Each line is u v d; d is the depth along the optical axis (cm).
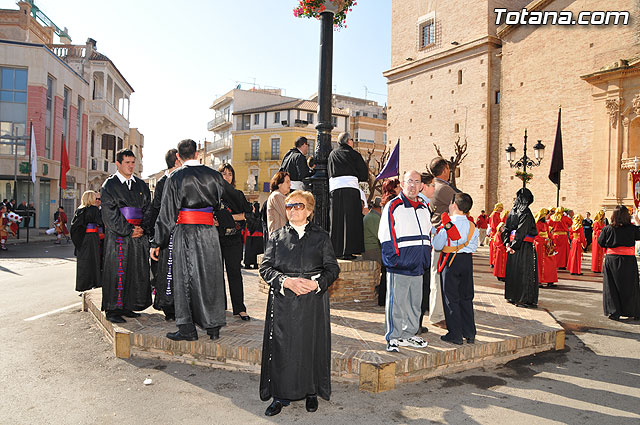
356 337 527
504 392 442
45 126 2988
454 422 377
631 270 755
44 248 2008
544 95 2353
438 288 596
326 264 394
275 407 388
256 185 5812
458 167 2778
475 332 520
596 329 703
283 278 379
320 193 732
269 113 5806
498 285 1057
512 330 578
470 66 2722
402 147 3156
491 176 2628
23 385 446
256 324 581
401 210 479
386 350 479
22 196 3044
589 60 2180
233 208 600
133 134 5306
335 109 5694
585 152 2178
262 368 395
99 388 441
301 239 394
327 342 397
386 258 474
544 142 2348
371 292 729
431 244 523
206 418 381
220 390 439
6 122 2856
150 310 664
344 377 457
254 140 5866
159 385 449
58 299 842
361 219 727
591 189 2150
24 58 2853
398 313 476
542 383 468
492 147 2628
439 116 2906
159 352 524
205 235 502
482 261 1634
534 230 758
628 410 406
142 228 595
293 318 381
